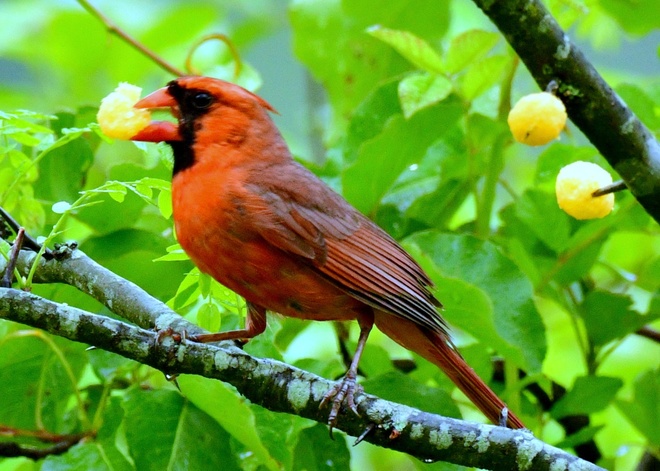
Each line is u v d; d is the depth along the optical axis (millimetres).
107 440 8594
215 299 8523
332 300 8398
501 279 9359
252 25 16859
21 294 7059
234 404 7824
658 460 10562
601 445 12922
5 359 9359
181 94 8383
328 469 8867
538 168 10406
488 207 10289
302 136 17547
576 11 8914
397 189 10703
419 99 9383
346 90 12727
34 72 17688
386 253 8594
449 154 10805
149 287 9508
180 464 8258
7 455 8758
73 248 8141
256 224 8086
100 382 9602
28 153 9625
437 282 8828
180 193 8250
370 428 7184
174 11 16438
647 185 8406
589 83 8172
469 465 7059
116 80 17000
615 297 10164
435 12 12531
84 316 7129
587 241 10188
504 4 8008
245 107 8492
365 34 12555
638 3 12445
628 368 13453
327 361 9430
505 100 10133
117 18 16922
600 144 8398
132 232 9516
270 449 8203
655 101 11125
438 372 9758
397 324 8641
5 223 8438
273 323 8789
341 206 8648
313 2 12680
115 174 9672
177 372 7375
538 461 6914
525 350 9188
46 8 17281
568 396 9805
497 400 8422
